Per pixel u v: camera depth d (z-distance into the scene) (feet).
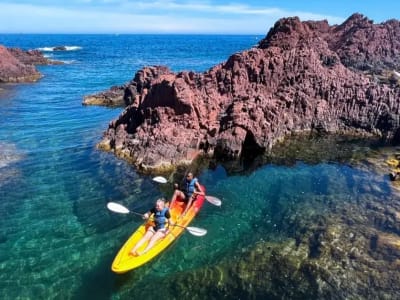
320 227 53.62
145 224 51.85
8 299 41.27
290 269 45.24
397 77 142.10
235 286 42.91
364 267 44.91
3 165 74.33
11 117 112.27
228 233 53.57
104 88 171.83
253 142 84.07
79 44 634.84
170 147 76.43
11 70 183.83
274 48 107.24
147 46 589.73
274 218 57.31
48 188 65.41
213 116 88.38
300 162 79.92
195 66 272.10
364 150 86.94
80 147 84.99
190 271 45.55
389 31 178.40
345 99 100.78
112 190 65.26
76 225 54.75
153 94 88.58
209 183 69.82
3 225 54.54
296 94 98.43
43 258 47.73
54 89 165.78
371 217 56.03
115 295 42.06
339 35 187.11
